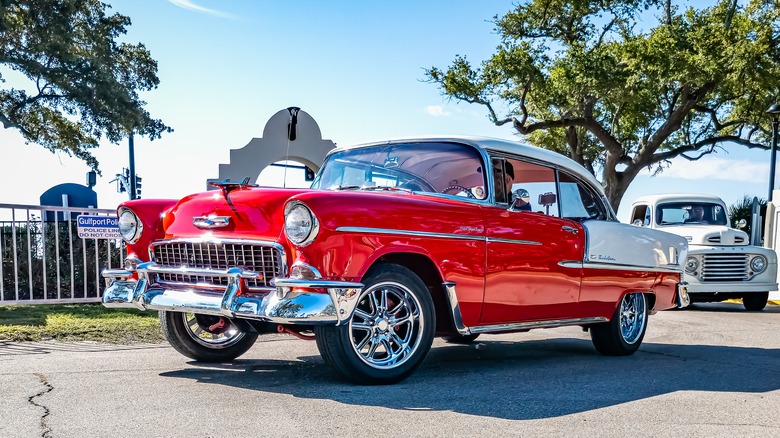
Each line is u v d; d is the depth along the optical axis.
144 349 6.10
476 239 5.11
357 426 3.60
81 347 6.08
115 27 27.89
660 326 9.12
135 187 22.16
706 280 11.80
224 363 5.52
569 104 24.92
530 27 26.91
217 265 4.74
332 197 4.38
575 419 3.85
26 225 9.32
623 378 5.18
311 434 3.44
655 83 22.23
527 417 3.87
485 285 5.18
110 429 3.47
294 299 4.20
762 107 25.30
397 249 4.59
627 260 6.46
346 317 4.30
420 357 4.76
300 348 6.39
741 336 8.06
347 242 4.34
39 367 5.09
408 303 4.73
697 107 26.80
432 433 3.50
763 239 17.48
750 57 20.36
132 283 5.14
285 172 6.40
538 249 5.61
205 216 4.76
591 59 22.83
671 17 25.89
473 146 5.51
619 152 25.53
